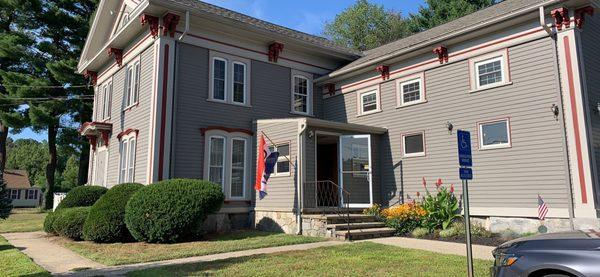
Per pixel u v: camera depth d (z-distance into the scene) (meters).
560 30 11.51
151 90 14.23
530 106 11.98
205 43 15.21
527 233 11.60
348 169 14.98
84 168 31.53
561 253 4.36
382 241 11.34
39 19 28.30
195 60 14.92
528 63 12.16
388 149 15.81
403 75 15.56
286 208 13.77
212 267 7.84
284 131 14.45
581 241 4.42
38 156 67.75
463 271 7.27
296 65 17.83
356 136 15.24
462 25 14.27
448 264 7.90
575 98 11.04
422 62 14.98
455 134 13.70
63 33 29.20
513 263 4.63
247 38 16.30
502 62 12.74
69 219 12.34
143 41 15.39
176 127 14.12
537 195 11.59
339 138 15.07
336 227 11.98
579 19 11.37
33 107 26.36
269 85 16.83
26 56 27.98
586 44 11.69
